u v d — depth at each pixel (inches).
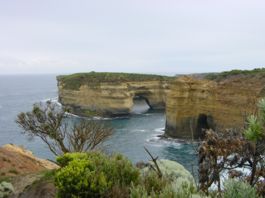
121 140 3080.7
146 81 5315.0
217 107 3164.4
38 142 2928.2
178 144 2960.1
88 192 458.0
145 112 5255.9
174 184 424.2
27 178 725.3
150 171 499.5
